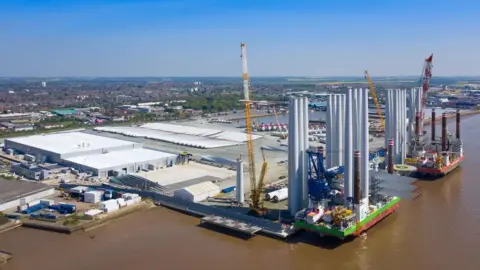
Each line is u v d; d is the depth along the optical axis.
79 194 130.12
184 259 88.88
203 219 108.56
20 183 138.50
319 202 104.44
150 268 84.75
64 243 97.94
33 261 88.56
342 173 107.69
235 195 131.12
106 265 86.25
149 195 129.12
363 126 102.25
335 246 94.81
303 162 107.88
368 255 89.75
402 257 88.25
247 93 128.50
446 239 97.00
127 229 106.56
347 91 99.19
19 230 106.56
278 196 124.81
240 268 84.75
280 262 87.44
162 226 108.69
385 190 112.25
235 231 104.19
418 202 125.62
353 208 98.44
